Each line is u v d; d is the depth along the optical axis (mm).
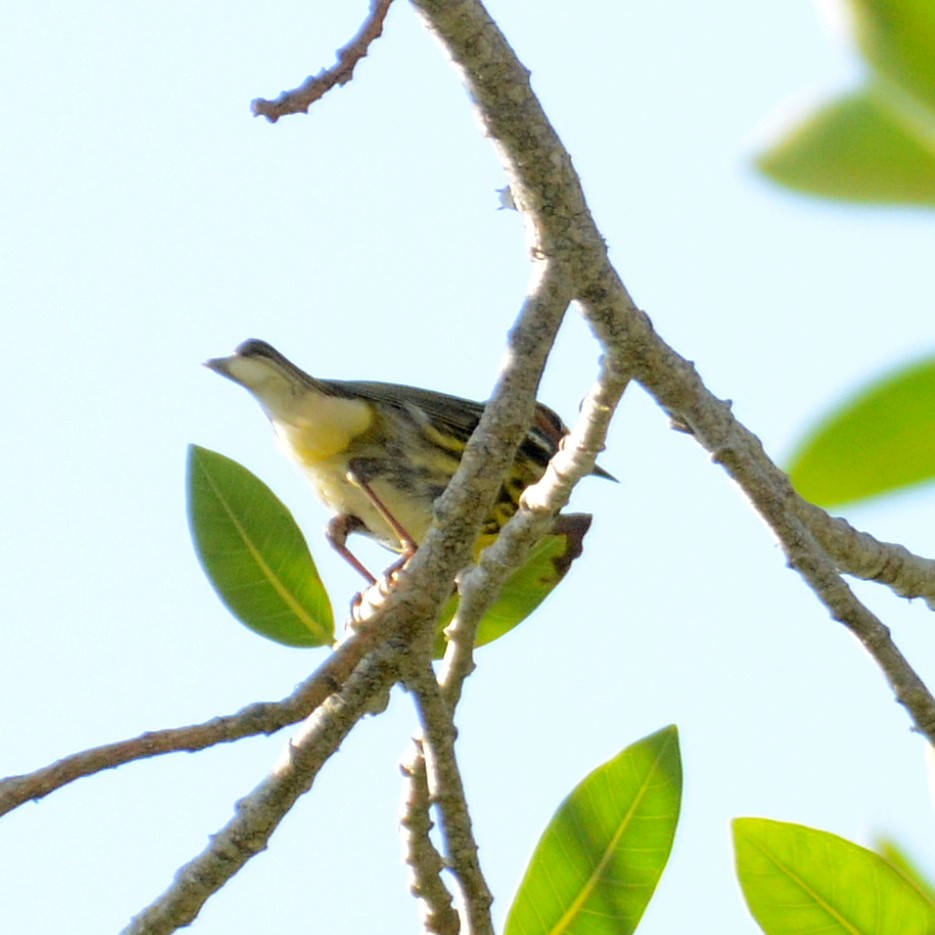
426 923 8094
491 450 6762
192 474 9133
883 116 5496
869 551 8430
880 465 6496
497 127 6598
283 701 6215
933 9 5250
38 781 5598
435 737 7074
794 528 7422
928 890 7965
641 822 8242
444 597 6797
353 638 6562
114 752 5781
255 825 6930
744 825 7918
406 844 7984
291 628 9133
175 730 5930
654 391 7465
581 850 8219
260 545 9125
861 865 7793
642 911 8141
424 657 6836
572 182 6754
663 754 8320
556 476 7738
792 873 7836
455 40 6328
